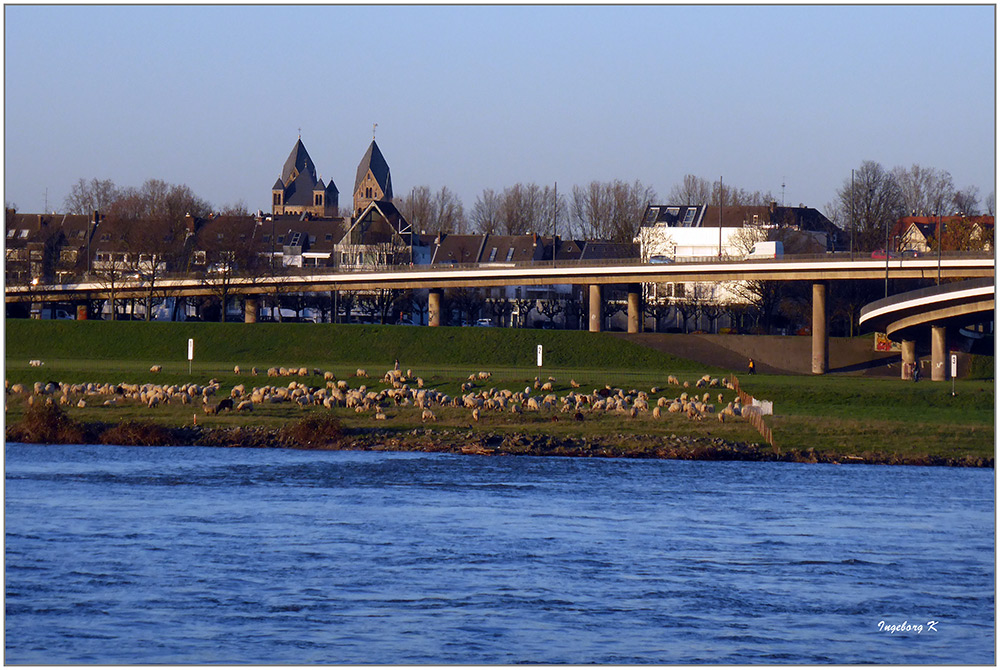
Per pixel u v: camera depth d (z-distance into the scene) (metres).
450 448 153.12
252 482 128.38
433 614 82.44
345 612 82.50
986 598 88.12
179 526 105.81
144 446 155.75
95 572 90.75
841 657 75.50
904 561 97.75
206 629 78.62
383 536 103.00
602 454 150.62
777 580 91.94
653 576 92.25
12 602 83.69
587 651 75.62
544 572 92.75
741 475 137.00
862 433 161.88
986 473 141.62
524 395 193.38
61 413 162.25
